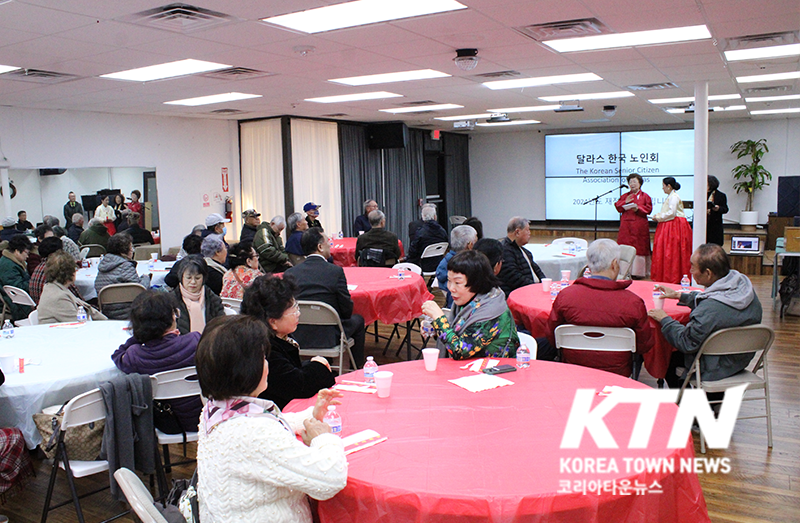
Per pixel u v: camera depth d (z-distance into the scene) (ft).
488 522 5.04
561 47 17.94
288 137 34.32
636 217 29.09
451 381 8.23
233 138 36.01
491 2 12.94
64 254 14.32
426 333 10.73
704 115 23.91
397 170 43.39
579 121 43.83
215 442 5.10
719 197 28.96
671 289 14.51
